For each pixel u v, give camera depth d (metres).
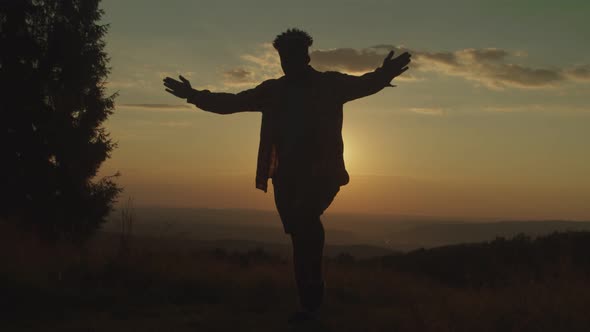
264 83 3.94
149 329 3.79
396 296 6.05
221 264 6.89
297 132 3.69
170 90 4.04
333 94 3.75
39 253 6.46
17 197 25.64
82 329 3.78
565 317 3.92
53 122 26.48
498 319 3.89
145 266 5.86
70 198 26.52
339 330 3.71
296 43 3.73
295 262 3.82
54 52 27.22
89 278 5.63
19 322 3.99
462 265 14.40
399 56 3.70
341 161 3.75
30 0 27.61
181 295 5.11
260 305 4.76
